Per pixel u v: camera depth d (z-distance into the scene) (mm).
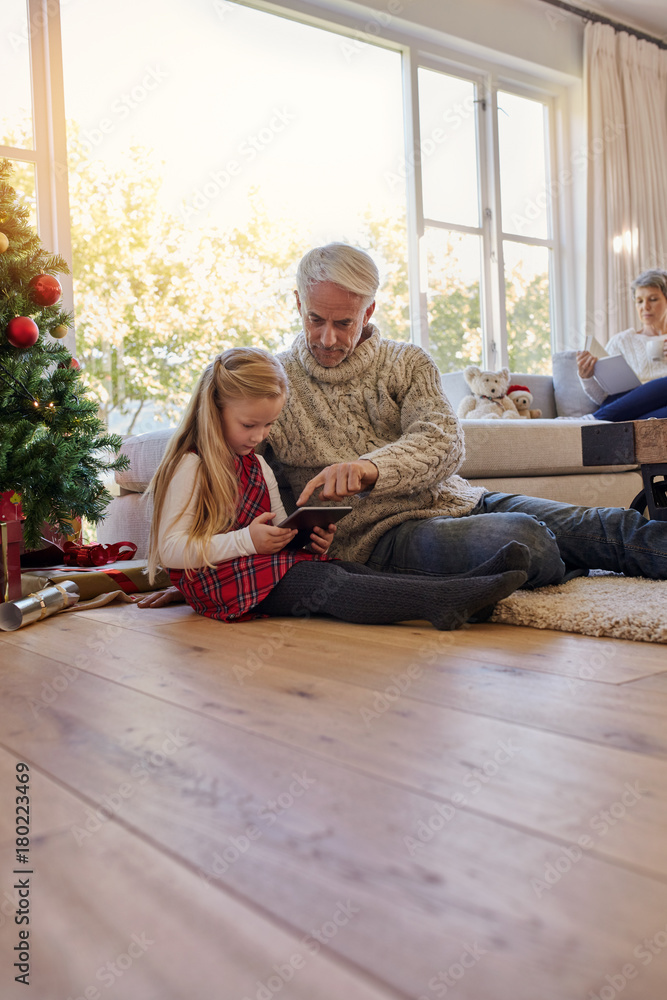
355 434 1717
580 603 1374
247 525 1527
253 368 1453
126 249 3588
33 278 2080
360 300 1609
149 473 2373
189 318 3768
